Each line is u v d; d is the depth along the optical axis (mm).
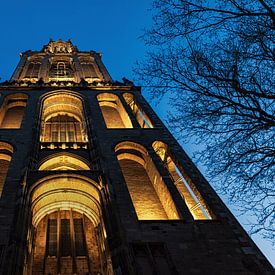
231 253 16469
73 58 49750
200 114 12469
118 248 15938
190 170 23203
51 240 19641
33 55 50906
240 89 11523
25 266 16109
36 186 19734
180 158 24469
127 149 26031
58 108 33594
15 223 16625
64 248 19172
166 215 20812
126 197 19281
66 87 34750
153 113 31234
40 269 17672
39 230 20094
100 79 42156
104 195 19422
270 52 11383
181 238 17031
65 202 21281
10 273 14258
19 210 17484
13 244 15500
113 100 35250
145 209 21141
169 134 27344
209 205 20047
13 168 21234
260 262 16109
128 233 16891
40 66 47344
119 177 20969
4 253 15258
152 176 23781
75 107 33562
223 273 15391
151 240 16688
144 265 15359
